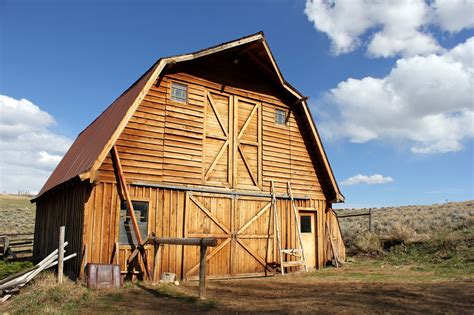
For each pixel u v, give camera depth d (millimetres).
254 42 15055
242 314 8062
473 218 21703
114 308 8750
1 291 10227
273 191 15922
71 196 13766
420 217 29844
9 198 70062
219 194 14516
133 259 12266
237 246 14680
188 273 13391
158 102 13648
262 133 16141
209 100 14953
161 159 13352
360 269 16031
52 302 9273
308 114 17125
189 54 13781
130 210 12156
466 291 9742
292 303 9062
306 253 16844
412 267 15617
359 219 35844
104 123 15672
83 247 11531
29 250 24156
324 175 17766
